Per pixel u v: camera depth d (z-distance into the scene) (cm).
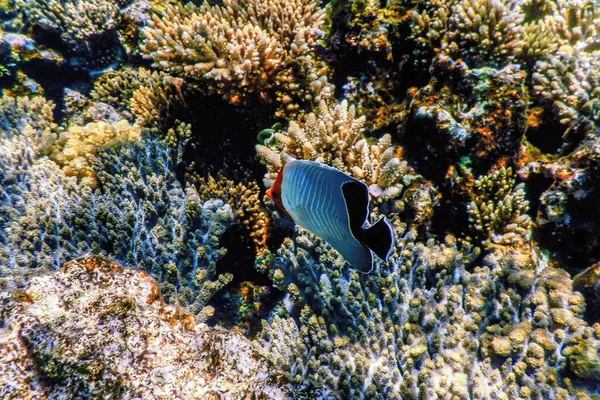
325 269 346
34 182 434
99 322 196
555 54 497
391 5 499
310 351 302
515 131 411
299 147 416
